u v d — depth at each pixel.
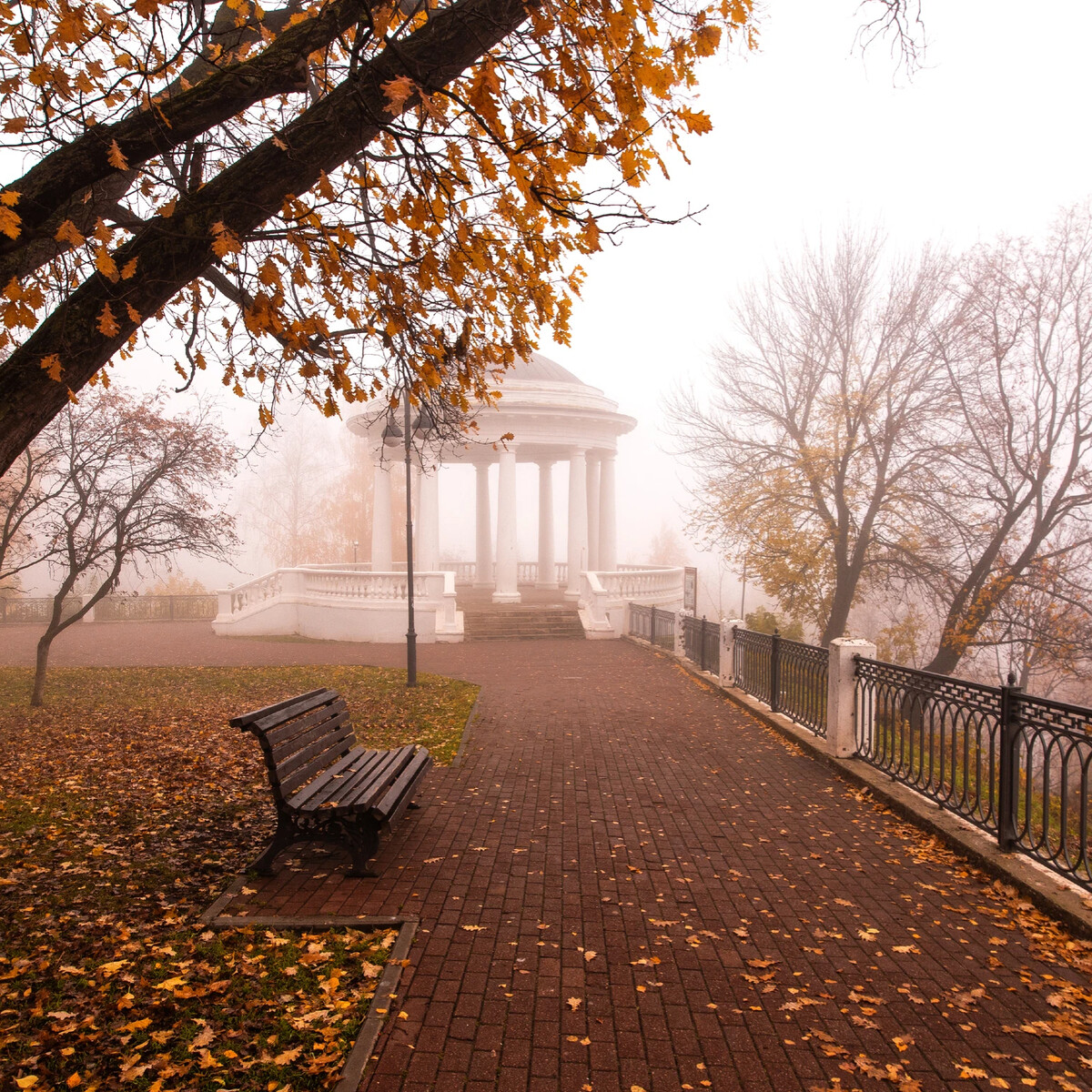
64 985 3.44
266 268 3.90
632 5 3.36
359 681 14.38
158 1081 2.77
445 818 6.11
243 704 12.16
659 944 3.96
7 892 4.51
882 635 23.06
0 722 10.69
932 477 21.09
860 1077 2.92
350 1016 3.23
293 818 4.82
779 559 22.88
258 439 6.26
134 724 10.45
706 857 5.25
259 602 24.42
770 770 7.69
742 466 23.98
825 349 23.16
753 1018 3.29
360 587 22.38
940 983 3.60
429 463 25.95
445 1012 3.30
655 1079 2.89
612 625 23.52
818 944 3.99
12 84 3.62
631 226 3.87
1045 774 4.82
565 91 3.58
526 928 4.12
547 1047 3.07
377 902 4.42
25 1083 2.75
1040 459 20.08
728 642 12.77
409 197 3.88
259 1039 3.06
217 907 4.30
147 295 3.77
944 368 21.08
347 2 3.82
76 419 12.42
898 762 7.04
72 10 3.46
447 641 21.45
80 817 6.07
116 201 5.04
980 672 25.61
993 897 4.61
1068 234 20.00
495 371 5.41
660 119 3.55
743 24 3.82
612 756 8.27
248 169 3.86
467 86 3.82
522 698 12.23
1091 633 19.89
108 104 3.75
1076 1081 2.90
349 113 3.91
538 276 4.64
